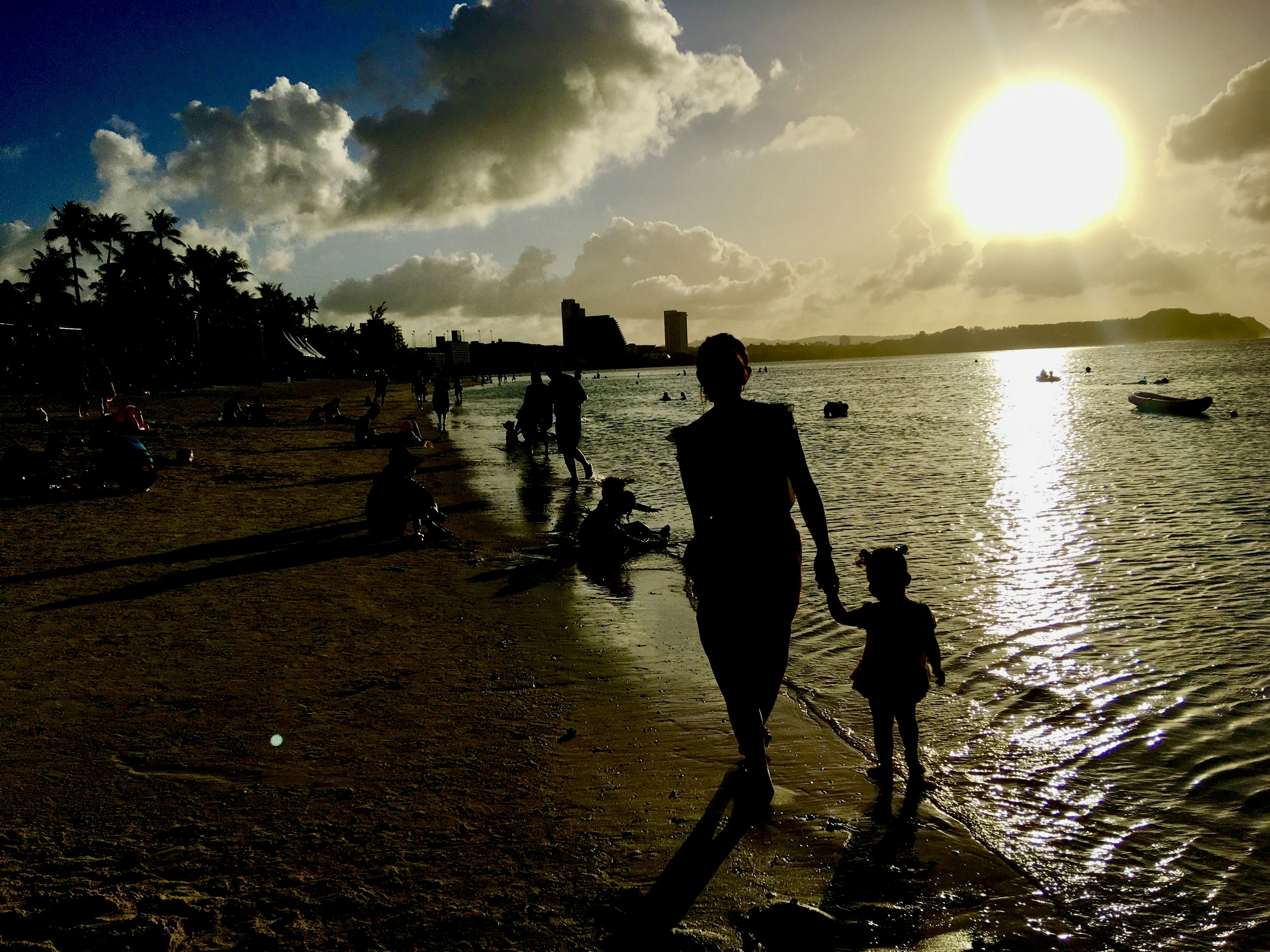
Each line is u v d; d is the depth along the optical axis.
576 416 15.11
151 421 30.81
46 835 3.46
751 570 3.44
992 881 3.07
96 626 6.65
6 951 2.63
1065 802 3.66
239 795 3.82
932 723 4.58
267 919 2.87
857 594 7.31
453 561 9.15
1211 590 6.88
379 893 3.02
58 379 48.34
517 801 3.73
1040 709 4.70
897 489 13.48
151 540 10.31
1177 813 3.53
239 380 77.69
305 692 5.16
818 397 55.00
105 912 2.87
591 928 2.80
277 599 7.50
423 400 42.94
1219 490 12.01
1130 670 5.20
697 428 3.62
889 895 2.98
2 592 7.77
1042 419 28.94
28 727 4.64
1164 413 28.77
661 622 6.66
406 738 4.45
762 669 3.46
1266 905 2.89
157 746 4.37
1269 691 4.77
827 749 4.26
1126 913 2.86
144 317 68.75
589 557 9.17
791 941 2.71
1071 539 9.09
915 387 69.06
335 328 134.38
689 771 4.01
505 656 5.83
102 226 77.25
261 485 15.42
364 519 11.83
